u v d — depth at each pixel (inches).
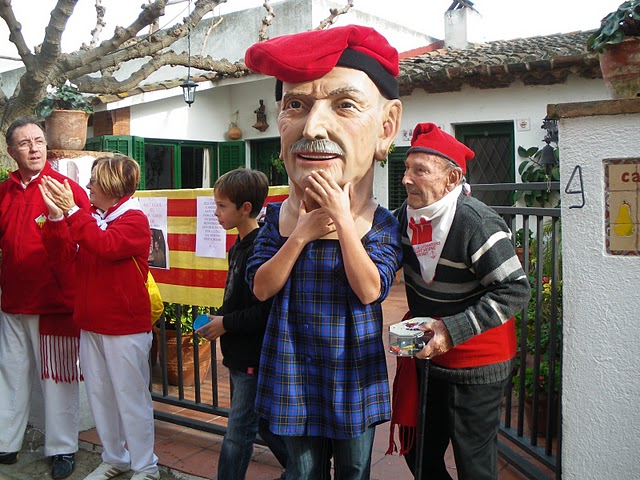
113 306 122.6
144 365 128.3
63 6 207.3
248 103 440.8
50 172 139.7
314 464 87.5
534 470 116.1
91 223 118.6
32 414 165.5
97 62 244.2
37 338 139.3
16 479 136.9
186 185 434.3
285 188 128.2
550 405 113.9
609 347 91.4
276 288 84.5
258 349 105.1
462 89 356.8
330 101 82.7
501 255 81.2
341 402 81.8
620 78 92.9
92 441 152.9
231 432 107.4
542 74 325.7
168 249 151.4
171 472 134.4
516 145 343.9
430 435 94.0
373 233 86.2
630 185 89.0
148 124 402.6
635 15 89.9
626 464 90.7
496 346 87.3
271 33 426.6
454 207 83.0
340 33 80.4
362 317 83.0
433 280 86.0
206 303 145.2
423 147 83.0
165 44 260.4
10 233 135.9
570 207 93.5
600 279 91.7
